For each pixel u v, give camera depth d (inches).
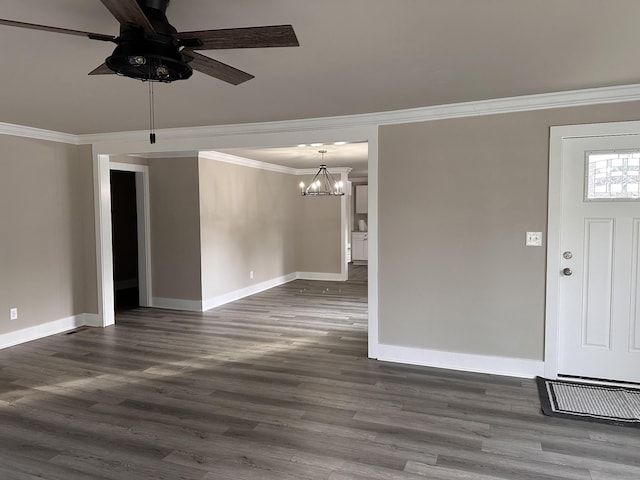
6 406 128.0
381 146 162.4
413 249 160.4
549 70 113.5
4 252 182.7
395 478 92.7
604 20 83.2
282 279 346.0
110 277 219.1
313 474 94.2
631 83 126.6
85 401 131.2
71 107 149.9
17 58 101.5
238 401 131.0
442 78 119.9
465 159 151.6
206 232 252.8
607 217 138.8
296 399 132.2
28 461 99.8
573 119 138.2
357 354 173.9
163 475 94.0
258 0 74.2
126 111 156.3
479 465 97.3
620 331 139.9
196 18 81.7
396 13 79.6
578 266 142.4
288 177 353.1
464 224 153.3
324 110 156.1
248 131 179.9
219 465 97.7
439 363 158.9
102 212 213.0
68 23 83.9
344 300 280.2
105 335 201.2
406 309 162.7
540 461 98.7
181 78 80.0
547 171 141.9
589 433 111.0
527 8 78.1
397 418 119.7
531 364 147.4
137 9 61.8
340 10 78.5
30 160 192.1
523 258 146.6
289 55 101.1
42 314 198.5
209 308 255.9
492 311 151.3
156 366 160.9
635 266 137.1
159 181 253.6
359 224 482.0
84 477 93.7
